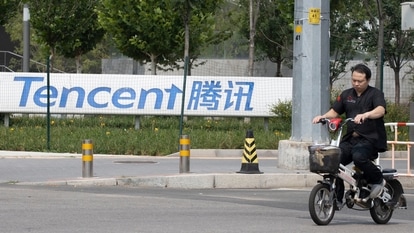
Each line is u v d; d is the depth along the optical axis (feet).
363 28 178.29
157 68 197.16
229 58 225.56
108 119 132.46
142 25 158.40
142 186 77.77
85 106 130.52
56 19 167.02
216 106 130.31
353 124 52.80
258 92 129.80
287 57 191.83
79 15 169.17
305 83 84.43
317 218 52.39
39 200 64.69
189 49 163.84
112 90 130.41
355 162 52.31
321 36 84.69
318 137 84.28
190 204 63.98
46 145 109.50
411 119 86.02
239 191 75.56
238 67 210.18
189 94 130.11
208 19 162.20
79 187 75.51
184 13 154.10
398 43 172.96
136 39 159.74
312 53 84.38
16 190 71.61
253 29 158.10
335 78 187.73
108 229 50.62
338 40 181.16
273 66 214.69
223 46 226.79
